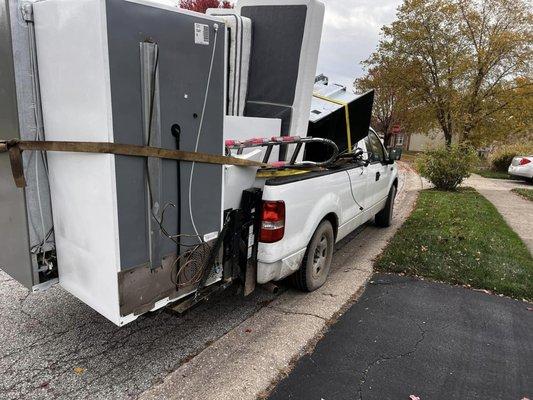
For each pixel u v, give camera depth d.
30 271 2.59
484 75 17.00
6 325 3.25
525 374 2.87
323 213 3.80
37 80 2.38
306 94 3.82
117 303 2.29
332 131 4.40
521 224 7.32
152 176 2.30
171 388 2.60
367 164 5.04
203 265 2.79
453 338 3.29
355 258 5.09
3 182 2.58
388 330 3.37
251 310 3.63
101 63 1.98
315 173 3.72
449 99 18.17
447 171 11.22
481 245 5.60
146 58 2.13
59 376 2.68
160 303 2.56
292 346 3.08
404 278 4.48
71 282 2.61
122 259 2.26
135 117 2.16
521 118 16.94
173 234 2.52
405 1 18.95
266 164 3.28
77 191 2.34
